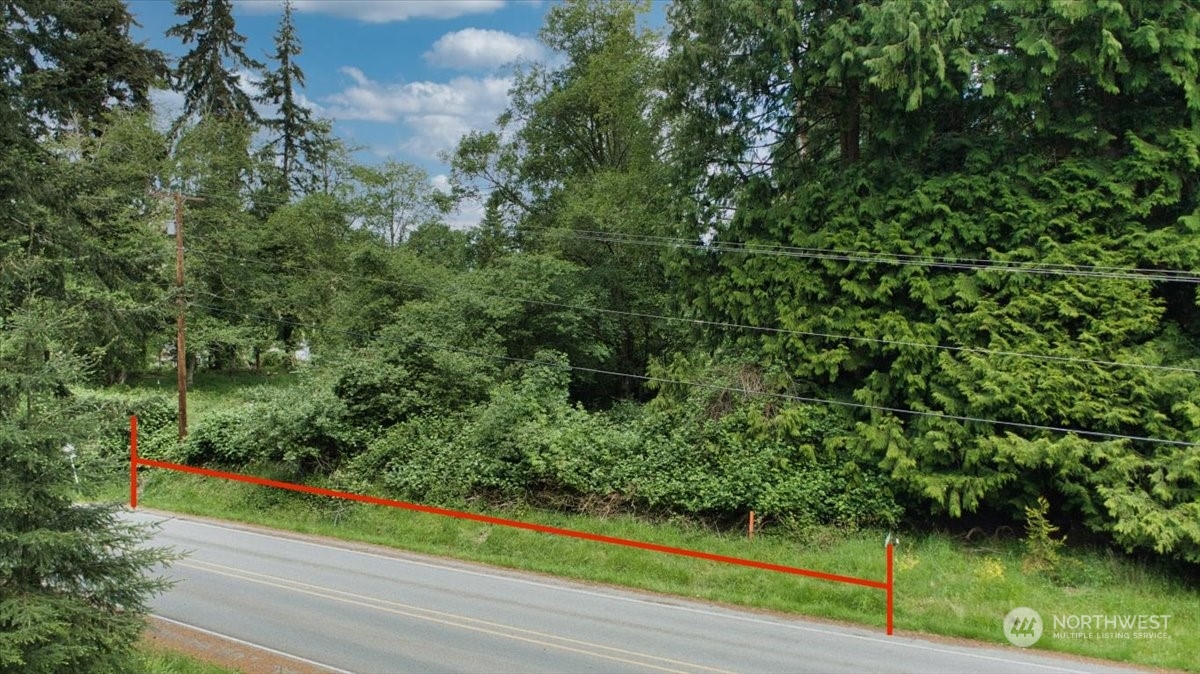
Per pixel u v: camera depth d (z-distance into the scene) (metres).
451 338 24.48
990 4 15.45
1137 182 15.12
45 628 6.47
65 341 10.54
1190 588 13.74
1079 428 14.74
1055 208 15.54
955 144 17.19
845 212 17.67
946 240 16.41
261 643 10.03
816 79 17.50
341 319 30.92
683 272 21.33
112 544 7.65
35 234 13.08
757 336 19.34
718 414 18.39
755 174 20.47
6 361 7.39
